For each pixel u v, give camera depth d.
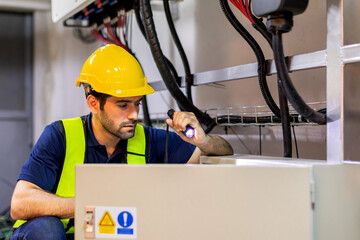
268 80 1.53
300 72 1.41
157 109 2.24
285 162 0.90
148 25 1.27
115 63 1.20
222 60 1.75
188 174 0.82
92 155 1.30
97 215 0.85
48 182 1.22
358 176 0.88
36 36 3.51
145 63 2.35
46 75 3.49
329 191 0.83
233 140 1.73
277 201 0.79
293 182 0.78
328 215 0.83
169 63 1.68
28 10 3.50
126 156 1.32
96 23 2.16
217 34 1.78
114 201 0.84
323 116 0.99
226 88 1.75
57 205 1.11
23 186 1.17
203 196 0.81
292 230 0.78
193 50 1.94
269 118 1.33
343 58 0.94
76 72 3.30
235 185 0.80
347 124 0.94
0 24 3.50
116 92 1.16
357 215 0.88
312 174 0.81
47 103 3.47
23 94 3.58
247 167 0.80
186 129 1.13
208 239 0.81
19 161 3.56
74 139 1.28
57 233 1.09
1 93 3.51
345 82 0.94
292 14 0.89
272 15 0.89
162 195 0.83
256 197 0.80
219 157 1.07
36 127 3.53
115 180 0.84
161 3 2.14
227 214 0.80
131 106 1.20
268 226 0.79
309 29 1.36
